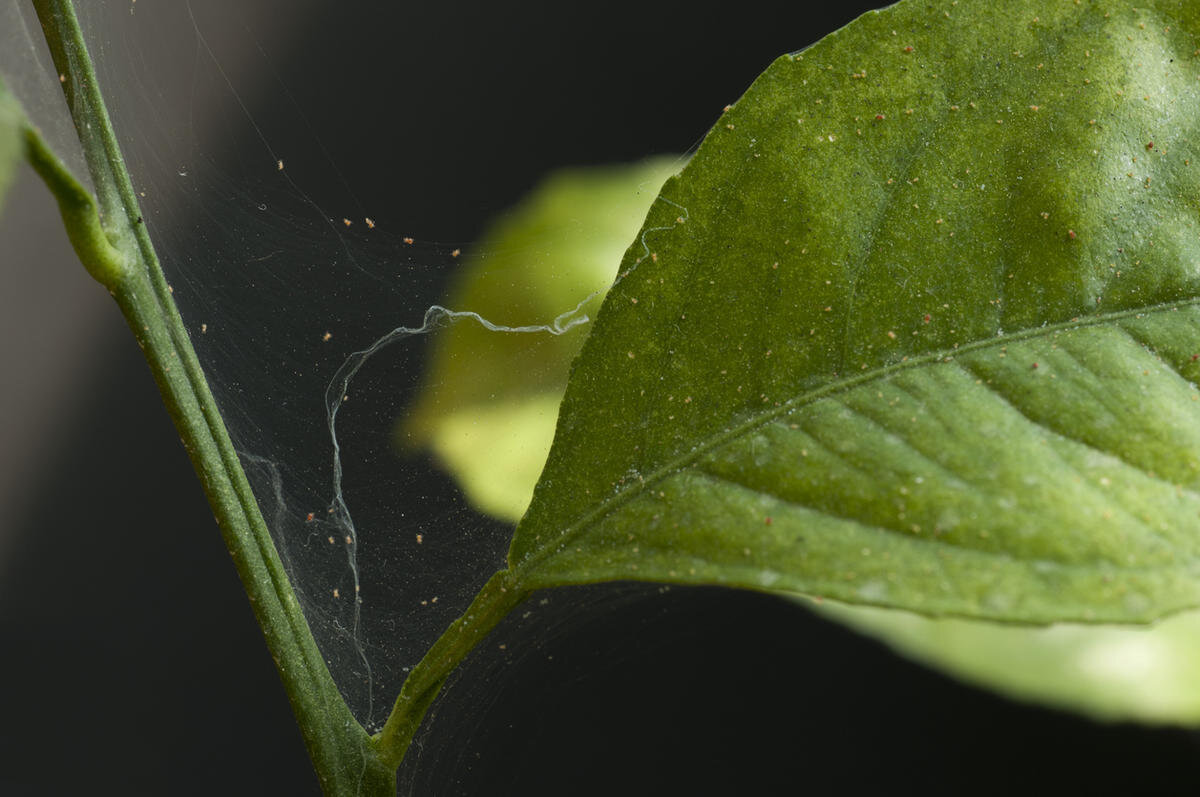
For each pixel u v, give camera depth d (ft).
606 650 1.15
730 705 1.14
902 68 0.65
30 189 1.38
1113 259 0.65
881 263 0.65
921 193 0.65
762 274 0.65
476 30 1.34
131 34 1.08
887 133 0.65
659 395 0.65
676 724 1.14
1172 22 0.66
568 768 1.10
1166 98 0.65
